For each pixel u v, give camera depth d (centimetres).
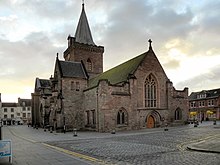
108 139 2428
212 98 7831
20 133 4141
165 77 4519
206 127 3512
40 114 7006
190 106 8725
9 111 12444
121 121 3950
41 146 1894
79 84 4978
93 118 4303
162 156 1266
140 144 1848
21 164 1105
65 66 5122
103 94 3838
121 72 4631
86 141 2280
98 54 6288
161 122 4291
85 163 1098
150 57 4372
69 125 4672
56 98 4881
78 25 6544
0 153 1118
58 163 1106
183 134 2566
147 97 4262
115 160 1192
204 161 1083
